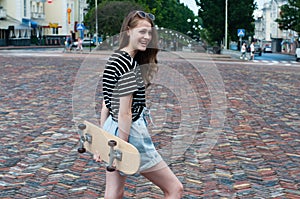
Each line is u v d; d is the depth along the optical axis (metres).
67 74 20.92
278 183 6.36
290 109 12.70
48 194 5.82
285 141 8.81
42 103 12.74
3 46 65.38
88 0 72.88
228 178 6.53
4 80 18.27
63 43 81.44
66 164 7.08
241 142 8.56
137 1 61.47
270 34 109.56
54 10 82.00
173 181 4.00
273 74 25.09
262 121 10.77
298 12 67.12
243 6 66.25
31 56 36.75
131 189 6.03
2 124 9.90
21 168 6.88
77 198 5.71
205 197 5.80
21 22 72.56
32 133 9.09
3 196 5.72
